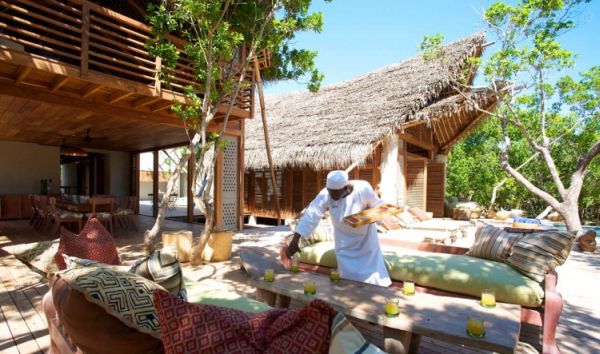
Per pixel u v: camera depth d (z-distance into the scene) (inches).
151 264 81.7
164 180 994.1
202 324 50.7
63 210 318.0
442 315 91.5
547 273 115.1
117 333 53.9
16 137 430.6
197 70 211.6
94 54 213.6
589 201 600.1
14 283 170.9
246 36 217.3
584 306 159.8
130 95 247.3
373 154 411.5
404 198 419.2
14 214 435.8
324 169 426.3
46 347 108.3
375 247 132.5
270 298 126.5
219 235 227.3
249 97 324.2
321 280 125.4
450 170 654.5
